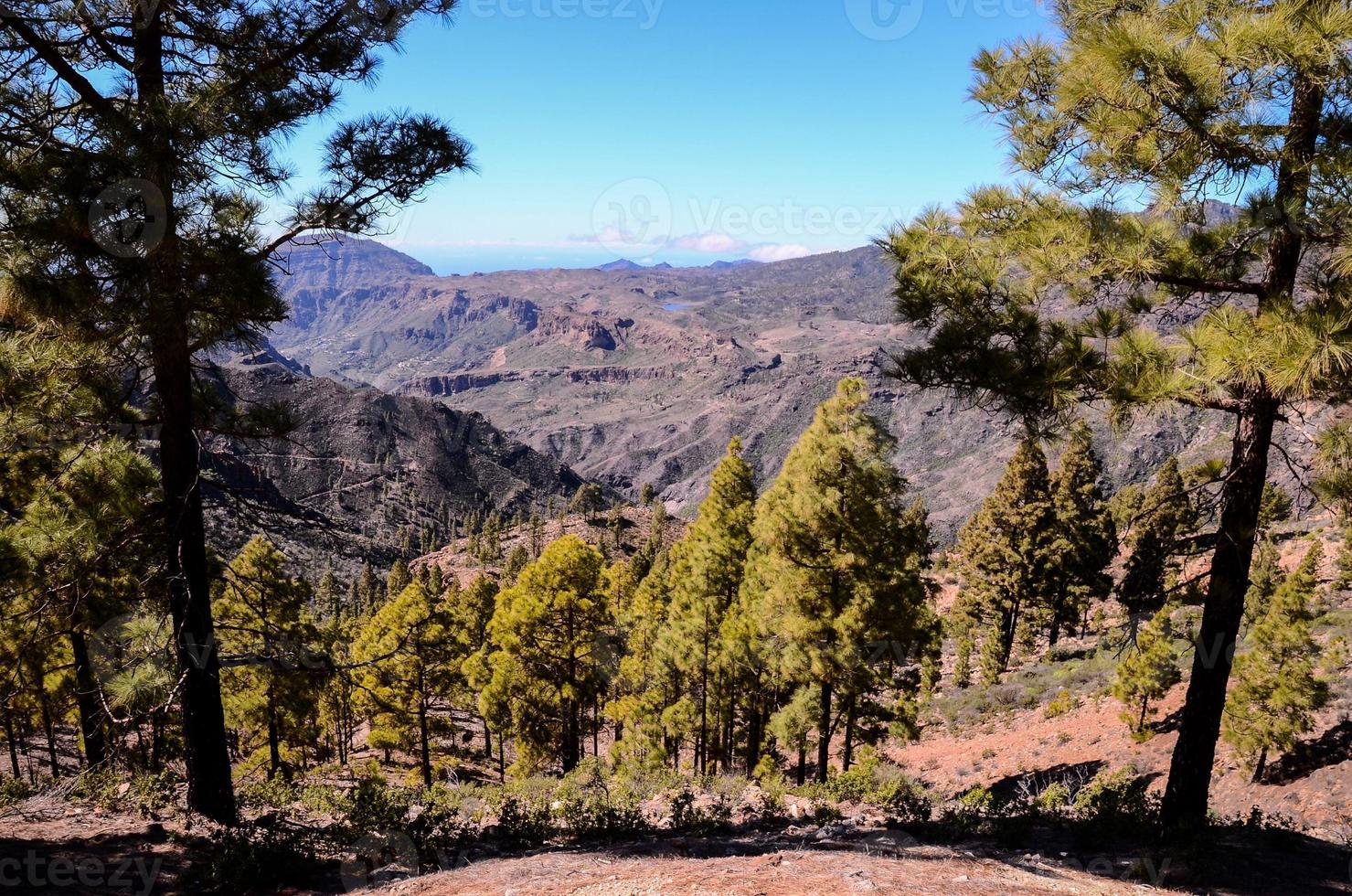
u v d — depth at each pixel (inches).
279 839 289.9
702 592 898.7
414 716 1183.6
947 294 305.9
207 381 339.9
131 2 283.1
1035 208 307.4
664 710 903.7
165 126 238.5
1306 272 279.0
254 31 282.8
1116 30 245.0
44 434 318.7
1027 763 912.3
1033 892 227.9
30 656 466.9
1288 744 638.5
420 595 1213.1
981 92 322.7
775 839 325.1
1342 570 1152.8
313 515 378.3
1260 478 298.0
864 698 706.2
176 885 237.6
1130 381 266.5
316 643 774.5
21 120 251.4
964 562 1813.5
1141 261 278.5
